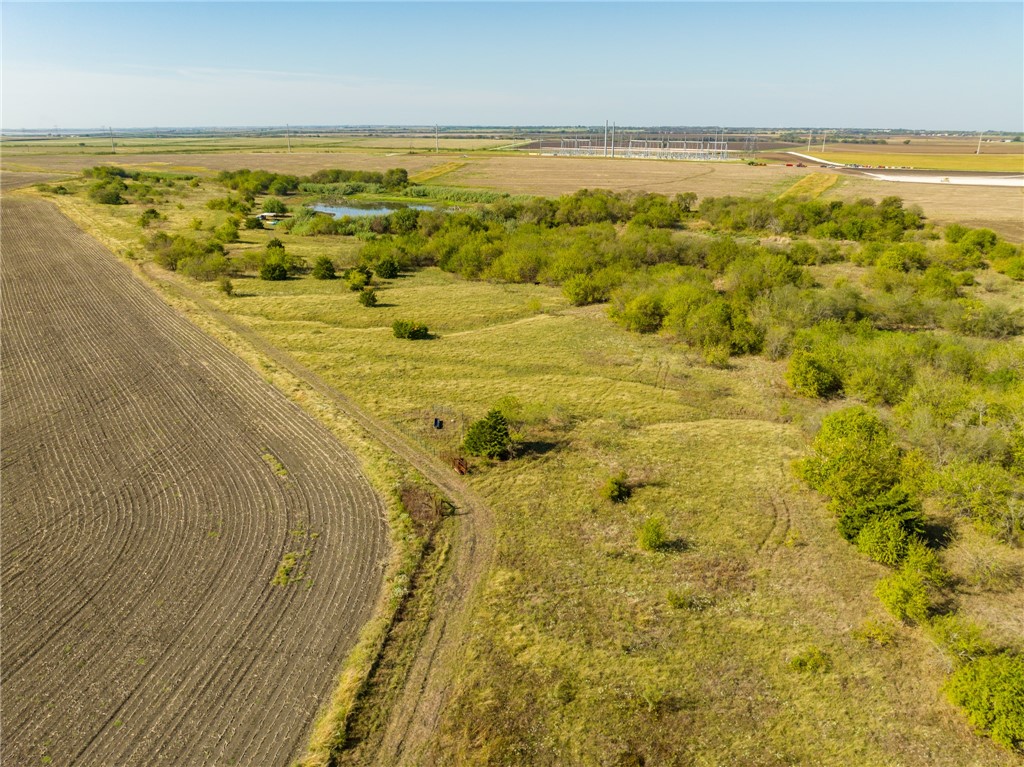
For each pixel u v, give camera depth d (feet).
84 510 86.79
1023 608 70.64
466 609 70.33
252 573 75.05
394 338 157.79
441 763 53.57
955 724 57.41
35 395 122.62
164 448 103.45
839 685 61.41
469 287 208.85
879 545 76.95
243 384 128.67
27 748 53.98
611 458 102.73
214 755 53.52
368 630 66.64
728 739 56.03
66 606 69.77
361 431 108.88
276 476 95.61
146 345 149.48
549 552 79.97
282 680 60.90
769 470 99.09
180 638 65.51
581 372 138.21
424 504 88.38
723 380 134.62
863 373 122.83
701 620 69.56
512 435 107.76
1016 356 125.90
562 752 54.65
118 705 58.13
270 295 192.95
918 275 200.03
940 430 98.78
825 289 193.16
